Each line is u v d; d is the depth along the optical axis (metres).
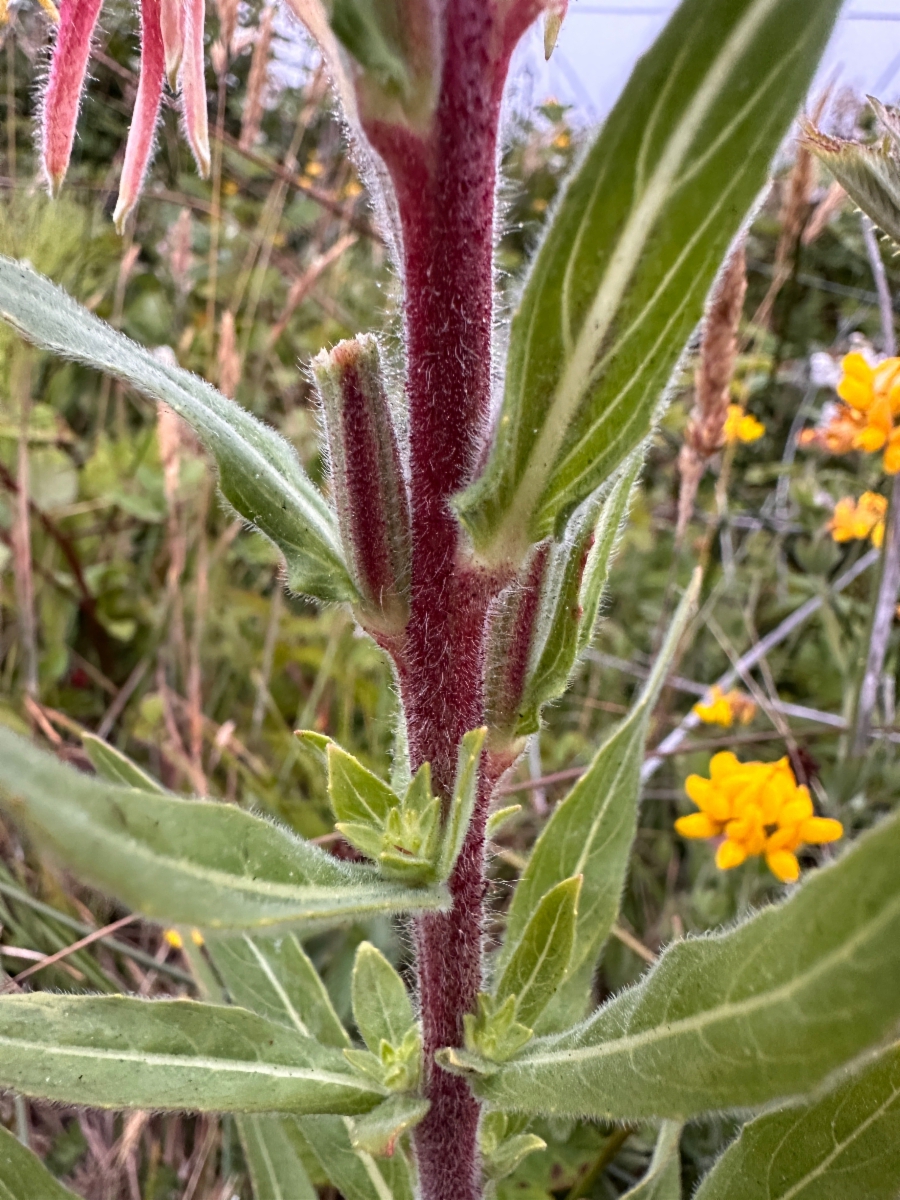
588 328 0.07
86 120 0.36
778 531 0.33
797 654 0.31
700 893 0.22
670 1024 0.07
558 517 0.08
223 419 0.10
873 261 0.24
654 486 0.38
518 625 0.10
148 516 0.29
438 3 0.08
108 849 0.05
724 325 0.22
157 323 0.35
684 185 0.07
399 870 0.08
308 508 0.10
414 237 0.08
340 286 0.36
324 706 0.26
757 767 0.19
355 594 0.09
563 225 0.07
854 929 0.06
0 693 0.25
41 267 0.27
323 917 0.07
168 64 0.09
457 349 0.08
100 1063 0.09
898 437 0.20
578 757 0.27
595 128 0.07
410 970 0.15
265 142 0.42
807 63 0.06
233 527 0.27
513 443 0.08
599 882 0.14
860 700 0.23
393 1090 0.10
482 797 0.10
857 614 0.30
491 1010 0.10
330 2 0.07
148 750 0.27
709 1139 0.18
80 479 0.30
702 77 0.06
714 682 0.31
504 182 0.09
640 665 0.31
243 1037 0.10
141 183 0.09
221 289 0.36
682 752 0.24
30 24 0.27
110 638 0.29
